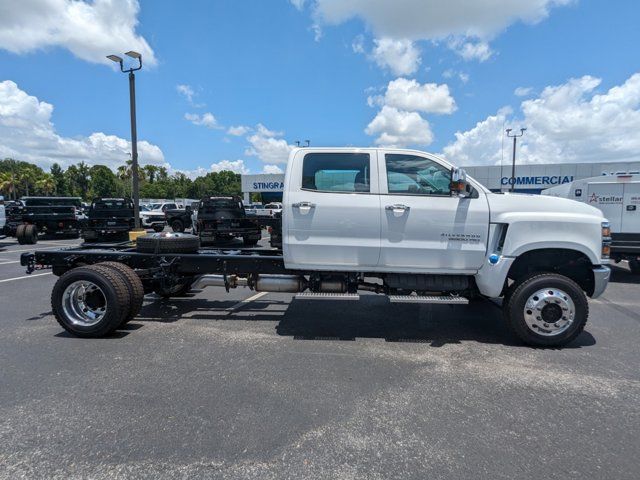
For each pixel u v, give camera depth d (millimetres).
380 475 2539
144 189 95938
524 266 5184
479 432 3020
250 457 2707
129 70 16234
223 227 15625
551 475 2543
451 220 4863
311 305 6777
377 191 4980
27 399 3473
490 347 4824
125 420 3145
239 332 5312
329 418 3197
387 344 4906
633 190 9391
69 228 19422
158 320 5871
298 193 5035
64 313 5078
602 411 3330
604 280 4820
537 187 41156
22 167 117250
